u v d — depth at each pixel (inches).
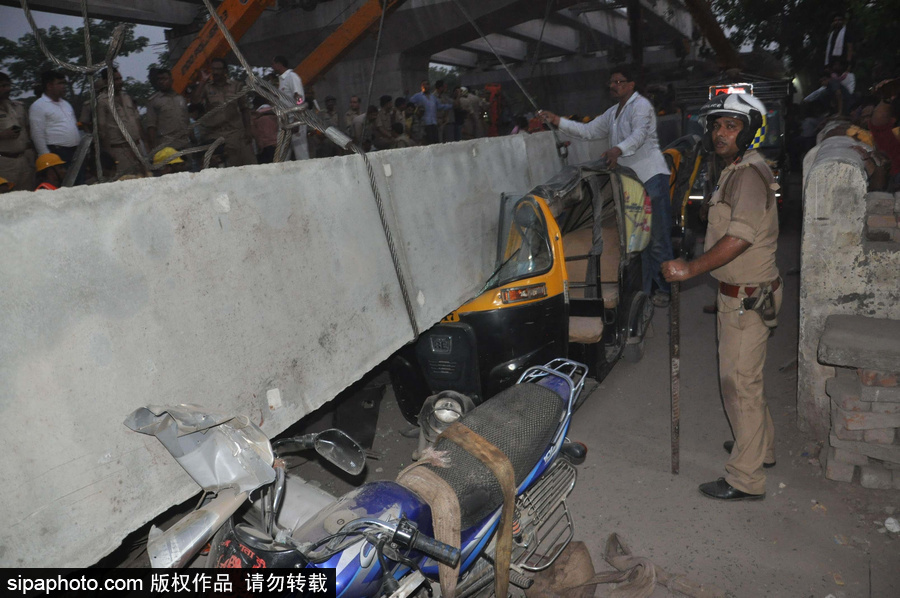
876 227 150.0
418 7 717.9
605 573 111.0
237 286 91.9
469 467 93.0
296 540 76.9
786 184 375.6
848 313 152.3
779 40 727.7
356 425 164.1
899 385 132.0
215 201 89.4
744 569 118.0
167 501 80.9
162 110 269.0
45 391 68.2
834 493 138.7
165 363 81.0
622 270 196.9
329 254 110.5
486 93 587.2
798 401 161.6
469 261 160.2
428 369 156.3
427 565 88.2
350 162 118.4
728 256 124.6
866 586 111.9
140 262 78.7
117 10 542.9
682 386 195.9
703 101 402.9
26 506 66.3
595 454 161.9
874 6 430.9
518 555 103.0
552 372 124.6
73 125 219.5
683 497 141.3
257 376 94.3
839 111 353.7
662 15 845.2
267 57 769.6
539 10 721.6
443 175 152.0
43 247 68.8
